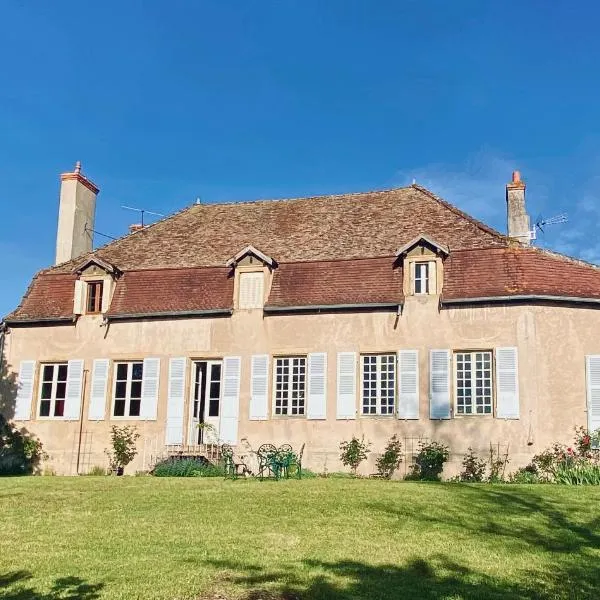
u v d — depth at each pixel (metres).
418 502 14.96
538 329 21.77
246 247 24.42
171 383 24.56
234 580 9.61
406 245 23.03
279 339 23.88
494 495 15.98
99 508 14.47
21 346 26.33
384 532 12.46
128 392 25.08
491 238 23.36
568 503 15.16
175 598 8.93
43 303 26.42
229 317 24.45
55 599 8.90
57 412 25.72
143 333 25.20
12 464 25.25
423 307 22.75
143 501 15.14
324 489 16.61
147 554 10.92
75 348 25.75
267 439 23.36
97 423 25.00
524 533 12.61
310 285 23.81
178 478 19.86
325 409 23.05
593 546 11.83
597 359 21.58
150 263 26.41
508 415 21.47
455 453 21.70
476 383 22.11
